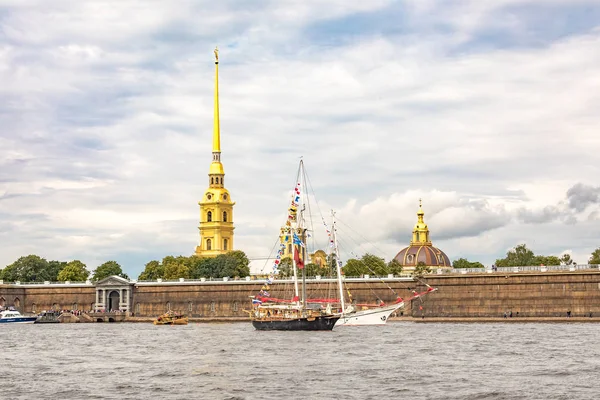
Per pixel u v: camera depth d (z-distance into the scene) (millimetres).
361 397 96688
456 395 97812
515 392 99312
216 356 143875
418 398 95938
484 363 127750
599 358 133000
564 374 113938
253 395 98750
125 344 177250
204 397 98125
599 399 94562
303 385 105812
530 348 151125
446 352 145750
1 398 99188
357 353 145250
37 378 116688
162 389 104312
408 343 165625
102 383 110438
